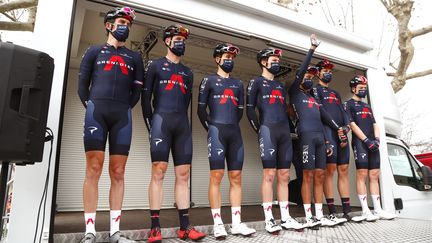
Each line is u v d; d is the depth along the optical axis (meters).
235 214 2.60
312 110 3.28
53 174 1.90
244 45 3.52
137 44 4.22
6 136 1.42
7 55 1.47
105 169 4.16
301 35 3.34
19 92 1.51
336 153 3.41
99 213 3.81
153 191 2.31
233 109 2.79
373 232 2.54
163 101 2.50
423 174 3.55
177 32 2.63
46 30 2.03
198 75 4.72
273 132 2.94
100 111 2.17
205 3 2.77
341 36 3.61
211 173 2.61
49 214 1.85
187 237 2.32
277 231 2.61
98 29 3.85
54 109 1.96
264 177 2.86
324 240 2.23
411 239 2.20
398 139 4.16
